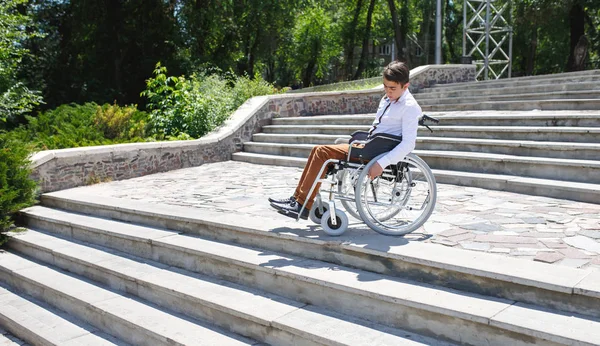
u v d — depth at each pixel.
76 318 4.85
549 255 3.80
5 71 14.00
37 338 4.54
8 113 13.98
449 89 14.84
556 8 25.59
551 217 4.98
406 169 4.36
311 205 4.36
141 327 4.10
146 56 21.73
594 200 5.57
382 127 4.23
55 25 22.39
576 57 26.00
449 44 37.94
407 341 3.26
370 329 3.45
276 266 4.17
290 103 12.42
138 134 10.88
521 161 6.61
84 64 22.19
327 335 3.37
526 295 3.25
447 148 7.95
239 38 25.56
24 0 14.78
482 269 3.40
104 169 8.65
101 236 5.91
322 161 4.27
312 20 40.31
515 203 5.67
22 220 7.20
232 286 4.41
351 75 38.94
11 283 5.80
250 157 10.34
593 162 6.06
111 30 21.34
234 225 4.92
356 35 38.66
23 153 7.02
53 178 7.95
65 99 20.94
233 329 3.94
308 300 3.95
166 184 8.11
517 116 8.17
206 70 20.33
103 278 5.16
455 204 5.68
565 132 7.07
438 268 3.61
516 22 27.98
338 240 4.21
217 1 22.83
